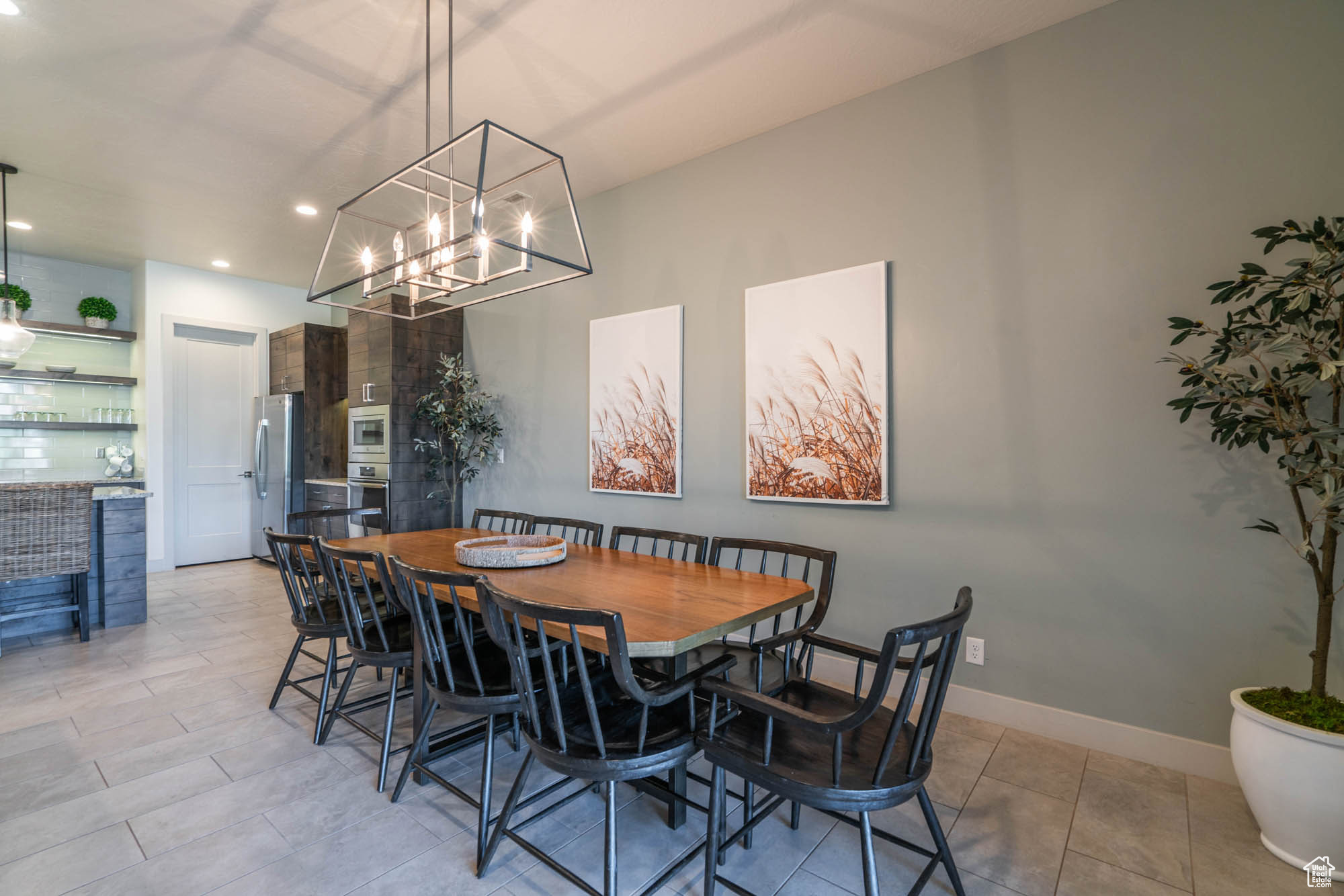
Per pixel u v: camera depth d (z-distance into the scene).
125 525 3.99
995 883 1.67
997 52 2.61
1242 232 2.14
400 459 4.82
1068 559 2.45
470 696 1.78
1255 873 1.70
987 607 2.63
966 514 2.67
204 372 6.05
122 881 1.65
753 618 1.79
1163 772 2.22
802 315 3.11
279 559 2.53
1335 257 1.59
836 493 2.99
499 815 1.96
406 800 2.05
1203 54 2.20
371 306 5.02
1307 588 2.04
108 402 5.70
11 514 3.42
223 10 2.37
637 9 2.38
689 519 3.58
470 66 2.73
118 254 5.32
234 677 3.11
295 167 3.66
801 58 2.68
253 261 5.54
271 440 5.98
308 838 1.84
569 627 1.62
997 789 2.12
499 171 3.72
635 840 1.86
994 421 2.61
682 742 1.54
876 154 2.92
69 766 2.24
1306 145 2.04
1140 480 2.31
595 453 4.03
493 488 4.84
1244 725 1.84
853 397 2.93
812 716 1.33
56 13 2.37
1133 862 1.75
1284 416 1.79
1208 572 2.19
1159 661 2.28
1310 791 1.66
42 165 3.62
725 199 3.44
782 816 2.00
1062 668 2.47
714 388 3.48
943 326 2.73
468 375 4.76
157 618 4.18
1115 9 2.36
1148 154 2.29
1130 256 2.32
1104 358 2.38
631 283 3.88
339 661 3.36
